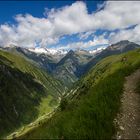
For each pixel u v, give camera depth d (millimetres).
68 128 16922
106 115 19453
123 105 22734
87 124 17734
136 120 19797
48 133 16281
